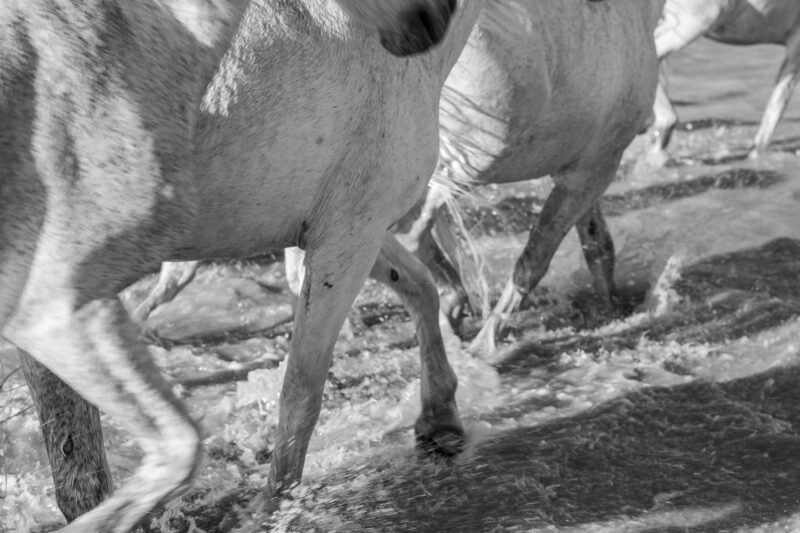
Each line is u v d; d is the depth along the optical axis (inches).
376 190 179.9
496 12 230.4
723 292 345.7
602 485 221.6
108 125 135.4
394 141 179.5
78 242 137.4
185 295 331.3
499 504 212.1
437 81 195.5
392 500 211.5
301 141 161.8
